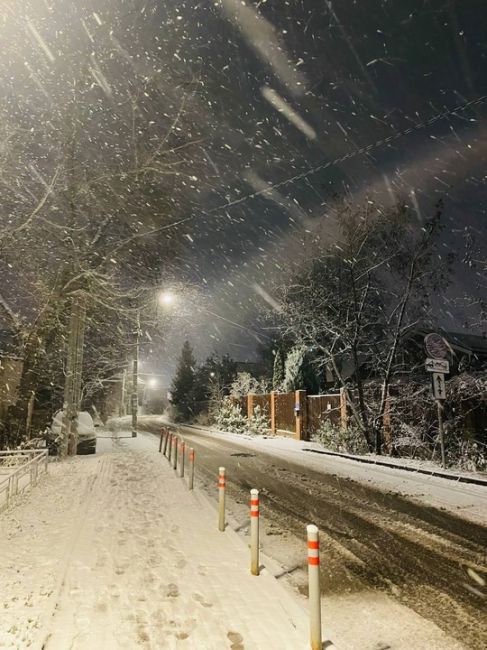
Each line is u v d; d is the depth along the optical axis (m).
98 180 15.28
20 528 7.44
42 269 17.06
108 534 7.09
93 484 11.64
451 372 20.22
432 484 11.50
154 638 3.95
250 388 35.19
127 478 12.61
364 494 10.52
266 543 7.01
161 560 5.93
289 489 11.20
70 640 3.87
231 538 7.05
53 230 15.81
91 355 27.95
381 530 7.64
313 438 23.25
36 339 17.23
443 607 4.81
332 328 19.11
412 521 8.16
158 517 8.23
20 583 5.09
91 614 4.36
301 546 6.87
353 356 18.58
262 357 43.16
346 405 19.69
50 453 19.70
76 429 17.98
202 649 3.79
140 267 18.14
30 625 4.08
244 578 5.40
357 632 4.28
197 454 18.89
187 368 51.31
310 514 8.74
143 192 16.42
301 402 24.50
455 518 8.30
